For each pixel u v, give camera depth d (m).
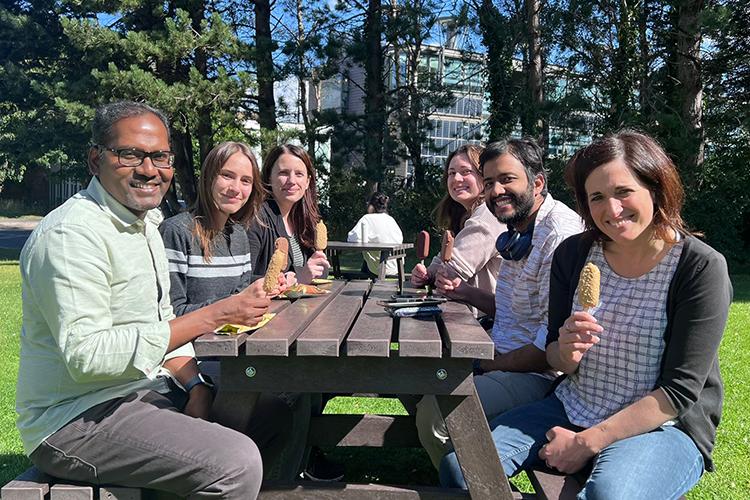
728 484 2.95
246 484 1.77
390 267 5.93
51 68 16.09
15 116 16.81
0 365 4.97
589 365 2.05
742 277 13.12
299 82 17.47
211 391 2.20
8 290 9.46
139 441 1.79
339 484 1.94
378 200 6.69
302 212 4.09
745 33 14.12
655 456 1.80
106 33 13.37
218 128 14.79
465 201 3.67
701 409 1.94
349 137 15.20
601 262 2.07
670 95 14.41
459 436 1.85
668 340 1.92
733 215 14.22
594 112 14.36
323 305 2.46
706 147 15.05
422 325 2.01
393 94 16.69
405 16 15.27
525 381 2.40
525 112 14.55
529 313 2.65
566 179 2.14
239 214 3.19
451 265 3.08
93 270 1.80
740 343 6.06
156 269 2.16
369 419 3.06
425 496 1.90
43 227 1.83
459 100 17.97
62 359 1.85
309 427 3.05
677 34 13.86
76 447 1.82
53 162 19.58
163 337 1.80
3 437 3.51
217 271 2.83
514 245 2.67
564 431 1.95
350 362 1.83
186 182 16.62
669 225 1.91
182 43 13.38
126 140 1.90
